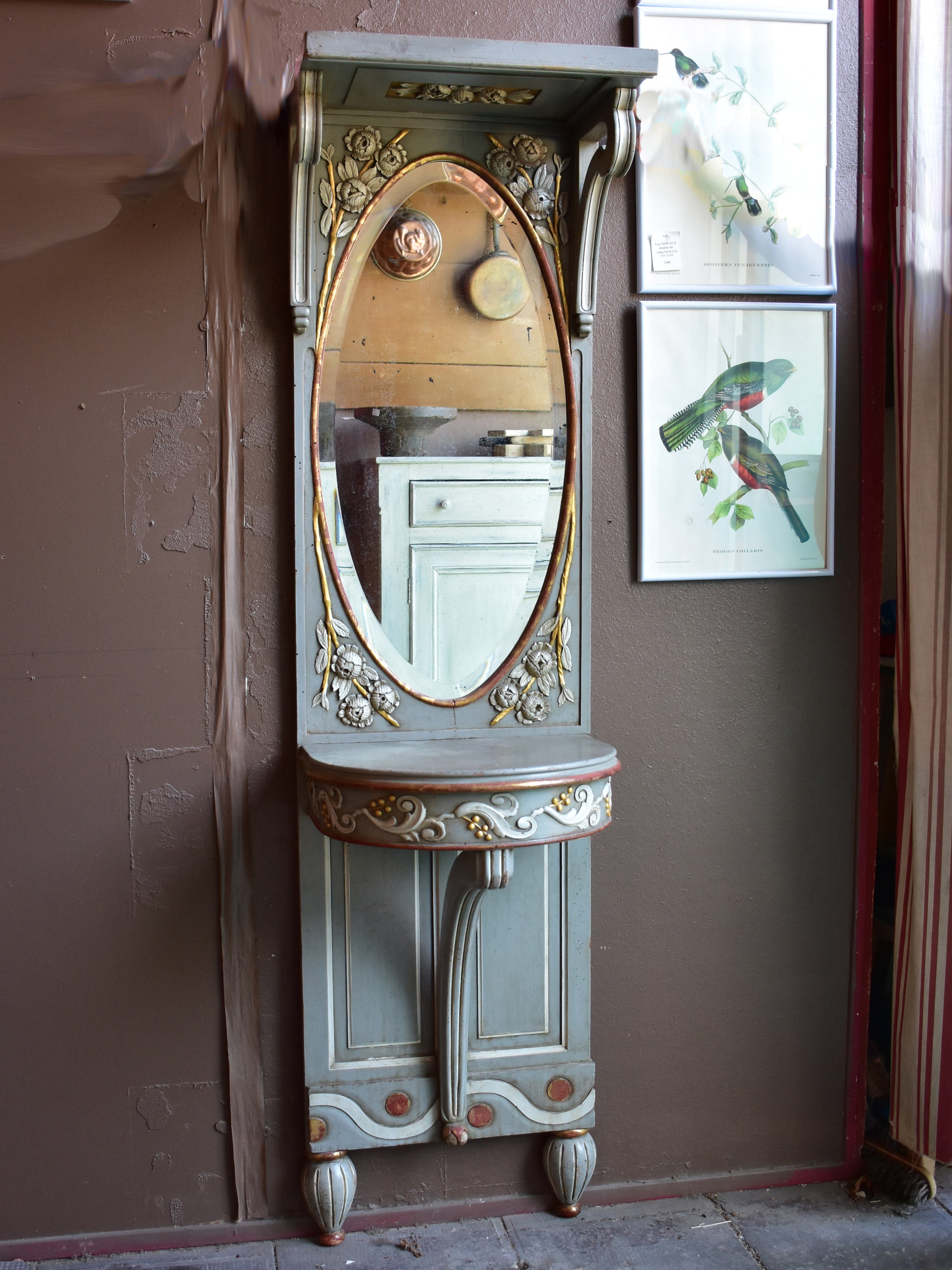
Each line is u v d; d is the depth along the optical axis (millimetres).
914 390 2059
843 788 2246
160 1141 2014
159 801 1967
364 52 1610
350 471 1950
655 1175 2225
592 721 2131
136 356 1896
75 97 1844
